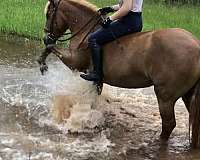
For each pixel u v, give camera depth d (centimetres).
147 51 671
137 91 999
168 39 657
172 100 674
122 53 700
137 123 798
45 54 830
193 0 2384
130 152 673
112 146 692
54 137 713
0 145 665
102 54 724
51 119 786
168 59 652
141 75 689
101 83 752
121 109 863
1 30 1437
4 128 734
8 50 1248
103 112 837
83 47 761
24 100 871
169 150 688
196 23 1750
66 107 808
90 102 812
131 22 706
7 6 1702
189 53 645
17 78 1009
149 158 655
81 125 766
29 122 769
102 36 714
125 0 686
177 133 759
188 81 654
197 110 667
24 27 1452
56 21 809
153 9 1998
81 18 773
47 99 881
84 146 684
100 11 752
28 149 657
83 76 738
